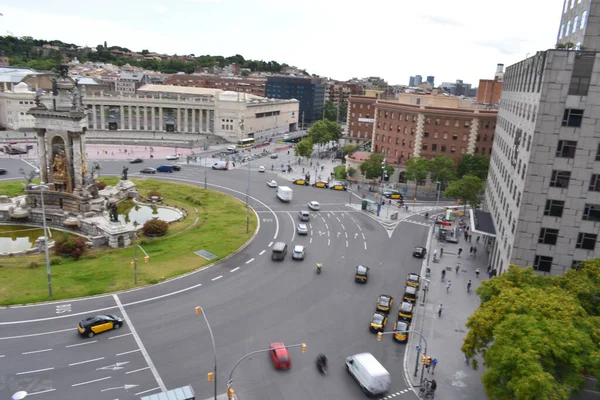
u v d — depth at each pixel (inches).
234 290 2279.8
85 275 2333.9
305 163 6190.9
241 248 2871.6
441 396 1578.5
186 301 2134.6
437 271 2709.2
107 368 1606.8
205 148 6747.1
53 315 1931.6
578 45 2135.8
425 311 2186.3
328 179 5004.9
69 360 1636.3
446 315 2162.9
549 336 1328.7
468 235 3353.8
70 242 2605.8
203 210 3693.4
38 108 3223.4
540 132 1972.2
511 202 2351.1
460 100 6043.3
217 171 5280.5
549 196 2020.2
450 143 4972.9
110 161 5502.0
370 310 2165.4
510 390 1305.4
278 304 2161.7
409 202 4402.1
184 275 2420.0
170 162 5664.4
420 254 2910.9
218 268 2541.8
